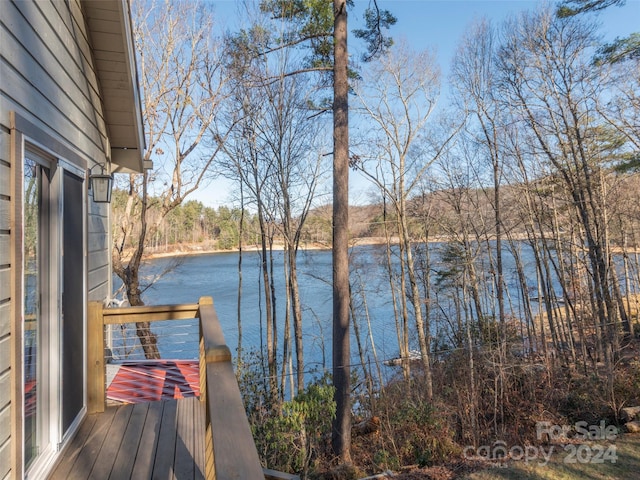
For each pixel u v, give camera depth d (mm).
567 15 13914
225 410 1509
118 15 3949
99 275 4816
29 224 2512
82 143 3781
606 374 13188
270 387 10523
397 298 19844
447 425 11672
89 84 4152
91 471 2533
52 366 2688
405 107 16969
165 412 3404
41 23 2619
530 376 13672
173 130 12914
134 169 6121
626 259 17891
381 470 9930
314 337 16297
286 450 8250
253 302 21656
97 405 3396
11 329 2023
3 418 1950
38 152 2564
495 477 9484
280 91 13227
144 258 15398
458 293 17234
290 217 14180
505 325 15695
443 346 17266
